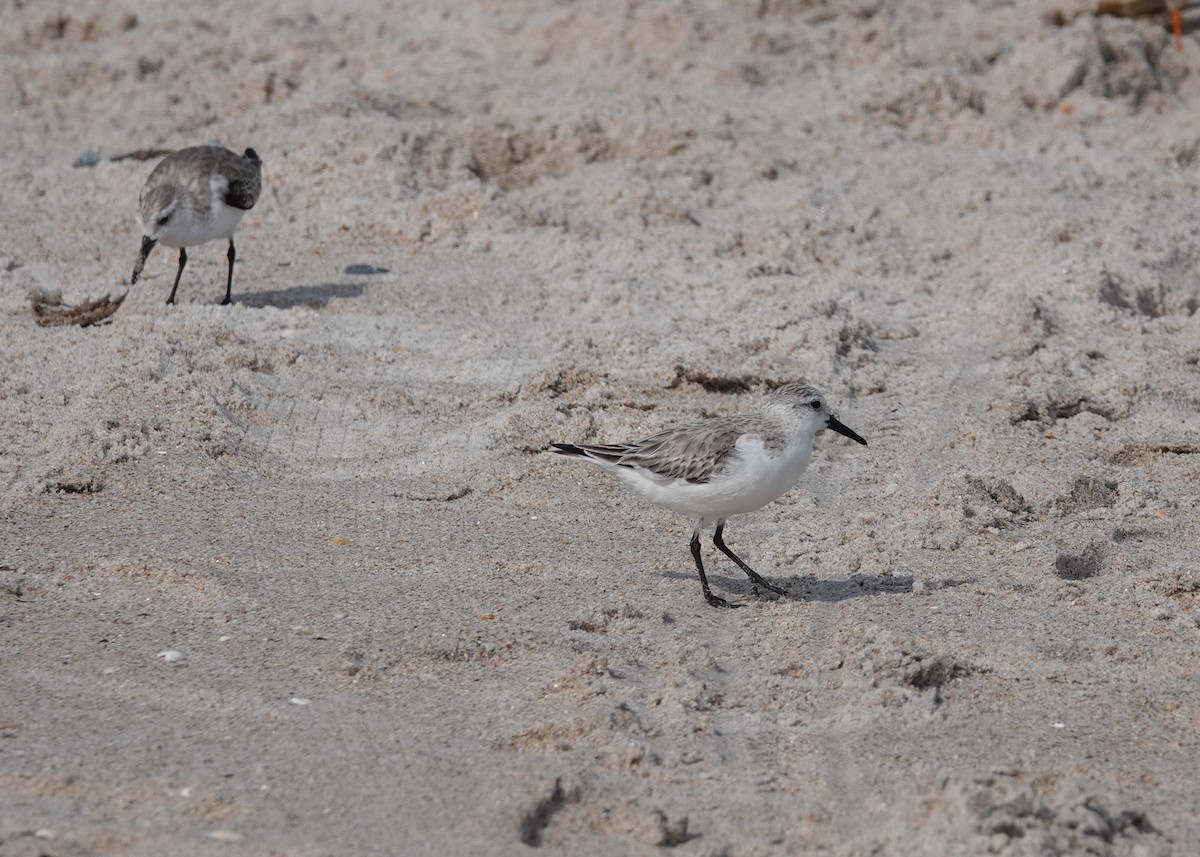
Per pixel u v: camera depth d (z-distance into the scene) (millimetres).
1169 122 22859
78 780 7938
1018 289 16859
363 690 9180
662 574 11375
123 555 11125
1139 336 16172
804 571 11516
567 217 18828
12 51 23297
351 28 24328
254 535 11680
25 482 12359
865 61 23312
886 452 13859
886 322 16500
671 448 10836
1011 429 14242
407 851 7379
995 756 8594
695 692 9227
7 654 9516
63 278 16828
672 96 21891
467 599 10609
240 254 17766
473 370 14977
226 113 21516
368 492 12734
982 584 11164
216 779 8016
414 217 18516
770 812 7965
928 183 20000
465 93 21891
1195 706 9273
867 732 8898
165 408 13727
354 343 15406
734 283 17000
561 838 7684
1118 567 11633
